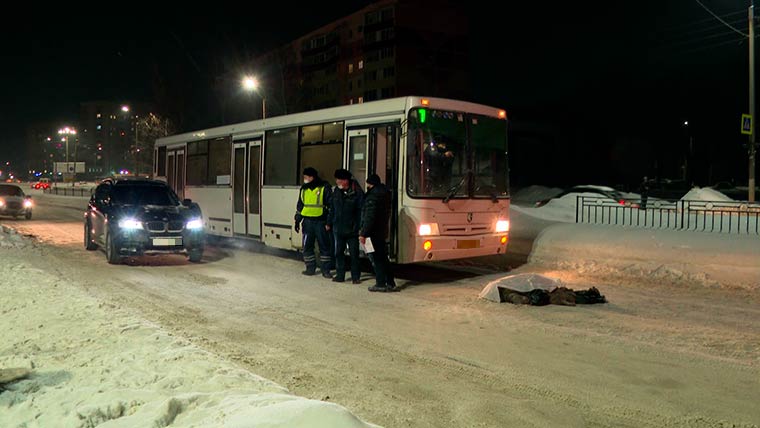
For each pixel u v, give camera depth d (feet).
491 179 39.93
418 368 20.80
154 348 20.89
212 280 39.17
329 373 20.18
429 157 37.04
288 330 26.09
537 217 61.98
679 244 41.93
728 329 26.30
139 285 37.01
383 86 242.78
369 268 45.57
